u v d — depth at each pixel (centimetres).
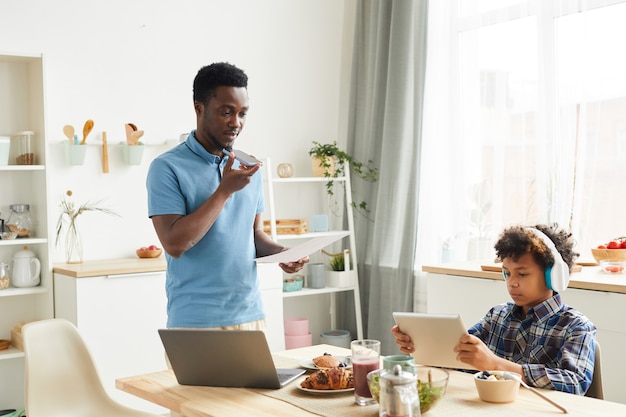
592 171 366
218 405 180
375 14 466
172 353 198
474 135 421
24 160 383
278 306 428
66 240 402
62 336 260
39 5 397
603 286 292
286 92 482
